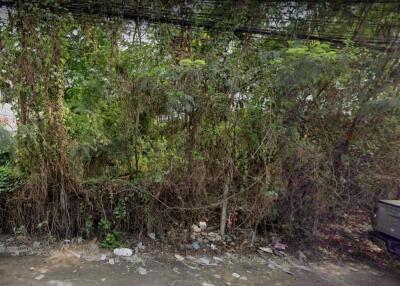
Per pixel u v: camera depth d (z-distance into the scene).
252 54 3.29
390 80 3.20
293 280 2.84
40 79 3.09
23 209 3.23
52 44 3.07
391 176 3.48
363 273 3.04
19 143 3.10
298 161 3.27
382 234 3.03
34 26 3.05
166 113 3.16
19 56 3.06
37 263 2.83
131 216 3.35
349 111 3.27
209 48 3.34
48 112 3.12
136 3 3.24
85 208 3.28
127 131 3.20
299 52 2.80
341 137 3.35
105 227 3.25
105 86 3.14
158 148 3.28
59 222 3.25
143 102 3.11
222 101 3.18
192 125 3.23
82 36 3.20
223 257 3.17
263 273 2.94
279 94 3.16
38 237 3.23
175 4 3.30
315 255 3.32
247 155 3.34
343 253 3.39
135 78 3.11
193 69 3.01
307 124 3.29
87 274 2.71
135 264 2.93
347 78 3.08
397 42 3.22
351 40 3.28
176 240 3.33
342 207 3.53
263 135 3.23
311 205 3.44
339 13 3.35
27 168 3.23
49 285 2.50
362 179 3.49
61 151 3.14
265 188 3.30
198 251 3.24
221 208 3.49
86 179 3.25
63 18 3.10
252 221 3.45
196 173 3.29
